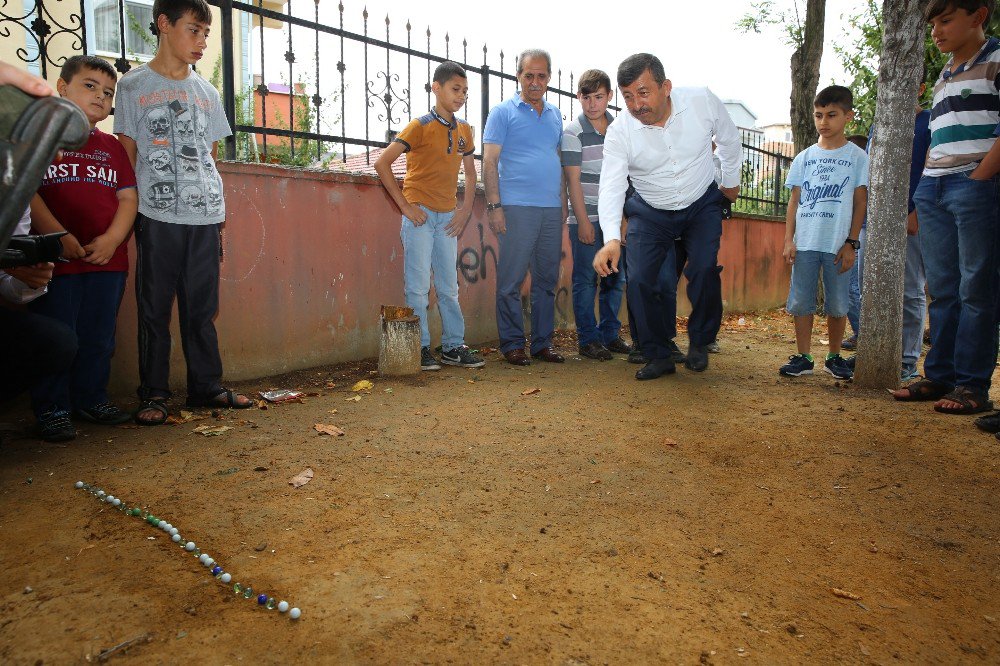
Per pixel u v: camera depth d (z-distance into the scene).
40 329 2.14
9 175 0.99
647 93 4.08
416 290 4.94
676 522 2.46
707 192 4.57
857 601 1.97
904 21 4.11
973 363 3.83
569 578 2.05
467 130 4.96
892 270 4.38
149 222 3.54
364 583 1.98
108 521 2.37
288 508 2.50
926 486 2.82
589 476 2.90
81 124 1.06
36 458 3.01
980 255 3.68
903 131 4.20
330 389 4.43
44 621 1.75
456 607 1.87
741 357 5.91
